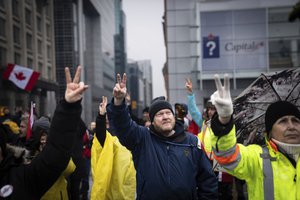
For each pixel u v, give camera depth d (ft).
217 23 60.54
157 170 10.78
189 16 61.62
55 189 7.79
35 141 13.17
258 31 60.08
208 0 60.49
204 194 11.09
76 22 219.61
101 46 296.71
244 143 11.25
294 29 59.82
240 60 60.23
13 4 114.83
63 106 6.91
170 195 10.56
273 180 7.86
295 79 10.91
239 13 60.34
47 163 6.89
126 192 9.97
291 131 8.00
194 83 61.26
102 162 9.95
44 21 148.97
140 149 11.23
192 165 10.98
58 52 203.10
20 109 35.99
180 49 61.62
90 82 286.25
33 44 133.49
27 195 7.02
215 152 7.89
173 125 11.19
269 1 60.03
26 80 43.65
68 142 6.98
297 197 7.60
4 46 104.88
